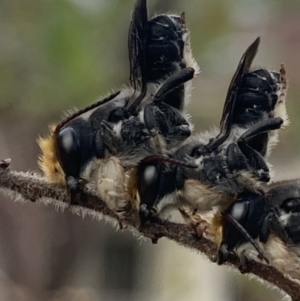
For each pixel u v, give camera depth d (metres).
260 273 0.10
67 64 0.14
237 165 0.10
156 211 0.10
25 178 0.10
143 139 0.10
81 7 0.14
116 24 0.14
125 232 0.15
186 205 0.10
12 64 0.14
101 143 0.10
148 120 0.10
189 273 0.15
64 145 0.10
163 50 0.10
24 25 0.14
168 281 0.15
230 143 0.10
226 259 0.10
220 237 0.10
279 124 0.10
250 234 0.10
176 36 0.10
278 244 0.10
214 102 0.15
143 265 0.15
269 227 0.10
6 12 0.14
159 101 0.10
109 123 0.10
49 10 0.14
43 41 0.14
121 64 0.14
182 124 0.10
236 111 0.10
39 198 0.10
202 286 0.15
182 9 0.15
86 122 0.10
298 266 0.10
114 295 0.15
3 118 0.15
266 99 0.10
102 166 0.10
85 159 0.10
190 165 0.10
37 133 0.15
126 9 0.14
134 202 0.10
